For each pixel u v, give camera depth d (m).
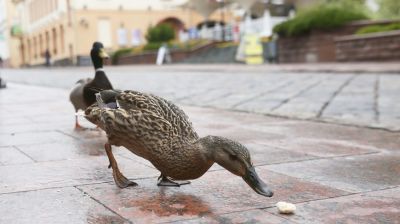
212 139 0.73
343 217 0.71
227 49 8.55
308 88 2.85
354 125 1.56
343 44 5.80
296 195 0.81
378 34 5.43
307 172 0.97
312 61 6.41
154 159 0.77
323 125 1.58
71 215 0.72
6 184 0.89
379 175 0.94
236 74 4.51
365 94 2.43
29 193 0.84
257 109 2.04
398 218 0.70
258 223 0.68
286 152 1.16
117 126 0.78
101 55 1.49
